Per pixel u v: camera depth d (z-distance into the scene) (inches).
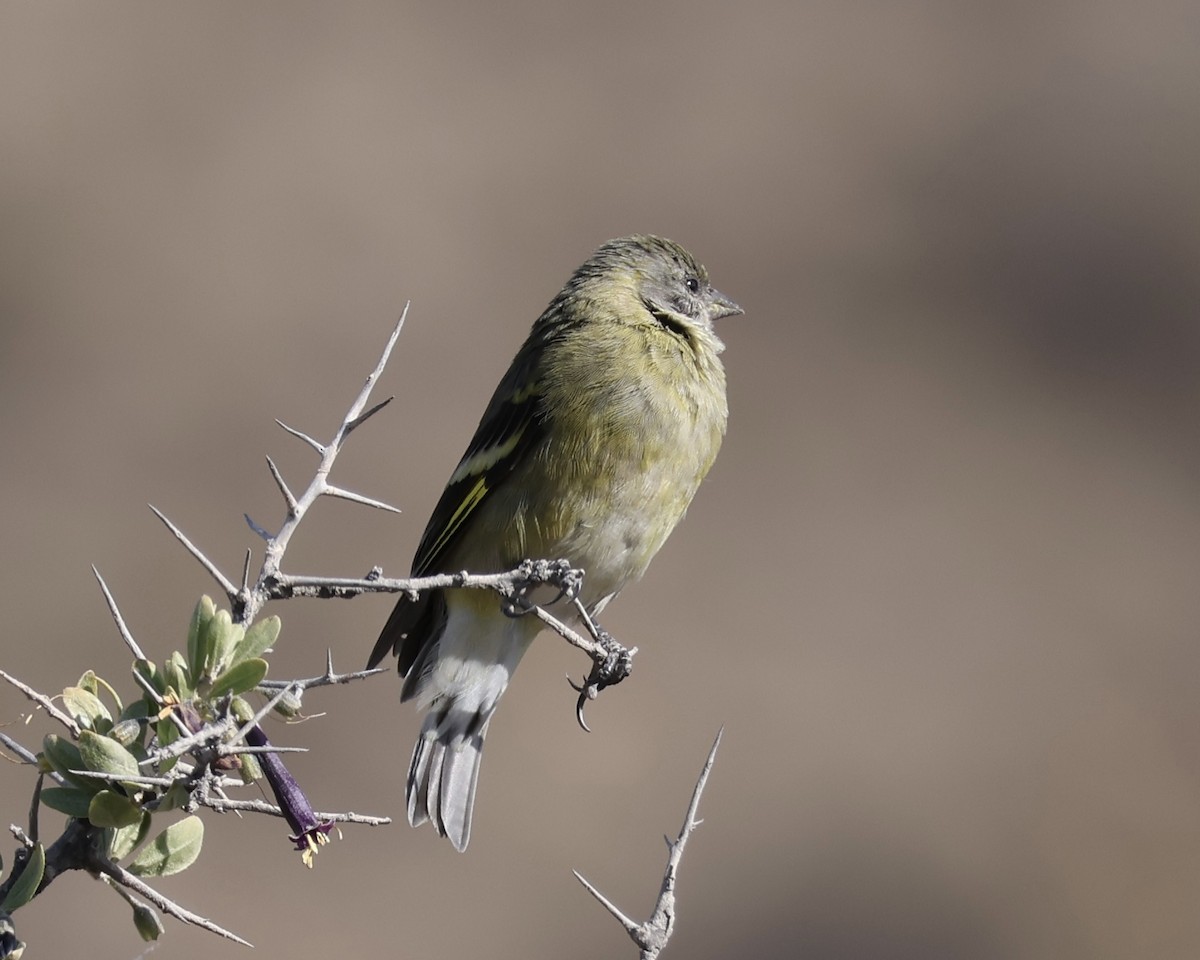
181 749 135.0
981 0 896.3
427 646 282.4
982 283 758.5
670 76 808.9
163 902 140.6
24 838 137.3
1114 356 729.0
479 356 642.8
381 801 450.6
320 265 671.8
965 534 611.5
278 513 555.8
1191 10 920.3
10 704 468.8
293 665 495.5
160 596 522.3
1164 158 827.4
